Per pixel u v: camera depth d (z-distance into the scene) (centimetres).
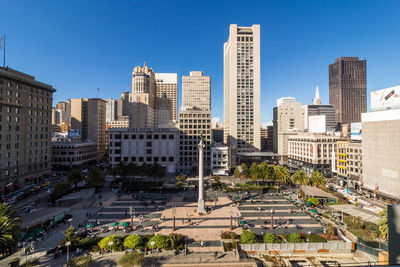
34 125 9406
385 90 7488
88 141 15388
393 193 6881
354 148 8962
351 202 6725
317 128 14262
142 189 8575
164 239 4156
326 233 4794
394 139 6869
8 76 8000
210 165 13162
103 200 7319
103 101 18000
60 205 6681
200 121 13300
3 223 3462
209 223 5438
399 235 1207
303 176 8156
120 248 4059
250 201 7231
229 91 17162
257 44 16525
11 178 8144
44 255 3931
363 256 3991
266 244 4166
